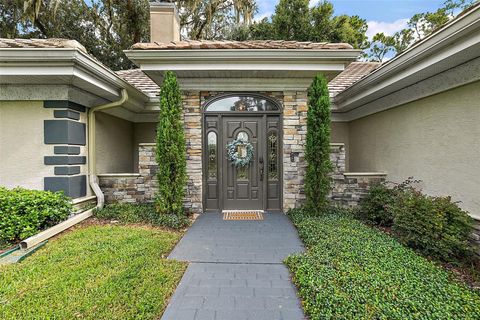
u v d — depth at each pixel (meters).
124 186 6.03
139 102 7.01
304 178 5.77
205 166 6.07
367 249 3.46
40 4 10.84
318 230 4.26
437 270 3.04
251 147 6.09
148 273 2.95
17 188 4.65
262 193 6.16
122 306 2.34
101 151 6.30
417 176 5.03
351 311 2.17
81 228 4.64
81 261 3.20
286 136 5.93
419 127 4.97
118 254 3.40
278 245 4.04
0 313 2.21
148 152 6.05
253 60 5.16
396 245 3.66
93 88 5.11
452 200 4.18
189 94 5.88
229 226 5.00
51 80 4.57
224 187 6.16
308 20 13.98
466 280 3.05
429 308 2.24
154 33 6.77
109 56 14.20
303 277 2.80
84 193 5.50
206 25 14.45
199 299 2.61
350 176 5.90
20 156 4.93
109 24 14.05
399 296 2.39
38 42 4.52
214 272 3.18
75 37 13.49
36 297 2.46
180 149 5.28
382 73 4.85
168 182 5.22
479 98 3.68
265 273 3.17
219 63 5.19
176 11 6.99
